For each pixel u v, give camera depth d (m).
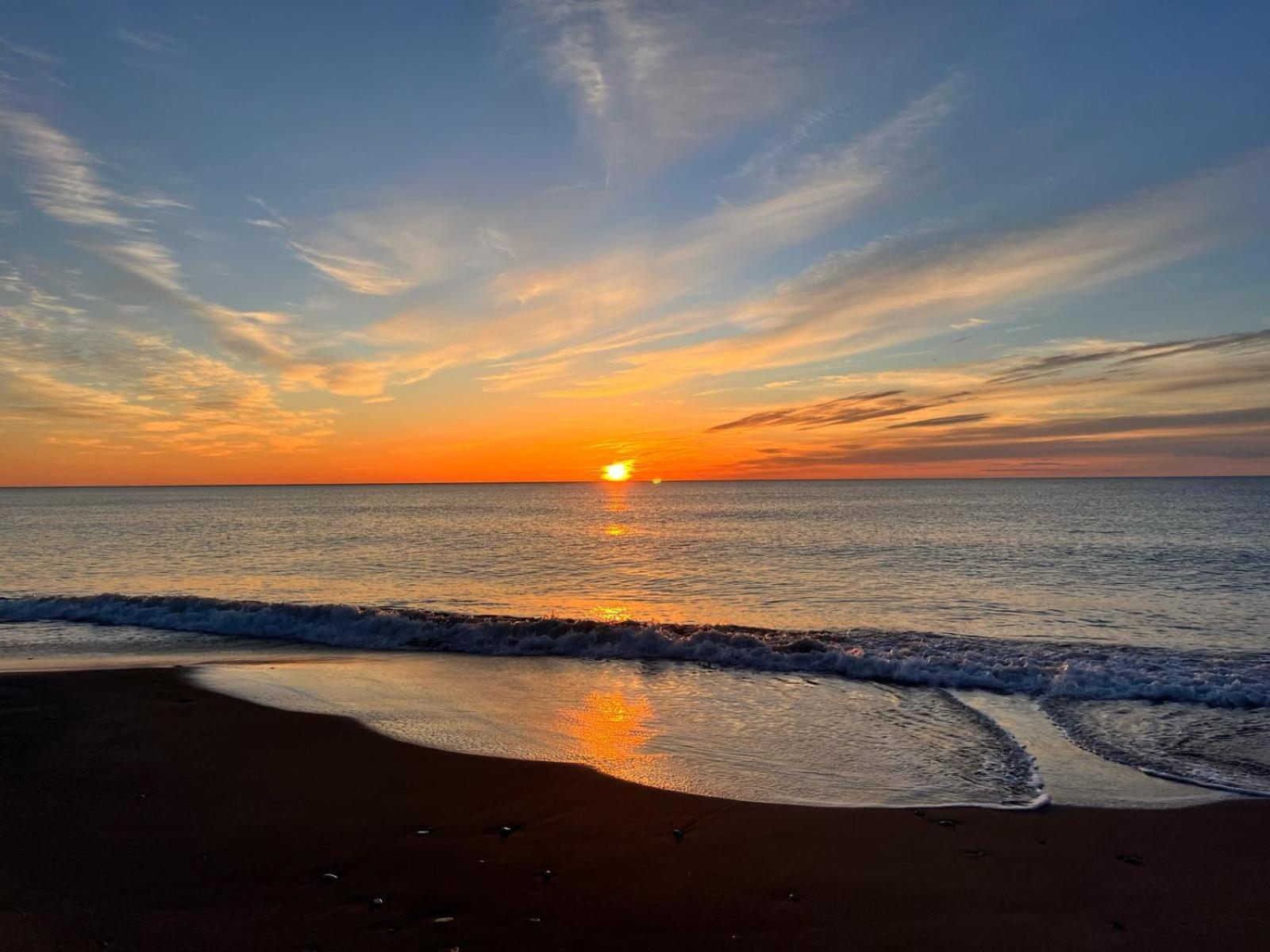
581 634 13.51
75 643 14.08
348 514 84.81
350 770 7.41
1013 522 56.69
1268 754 8.06
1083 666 11.31
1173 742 8.48
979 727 9.04
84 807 6.52
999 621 17.67
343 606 15.30
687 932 4.58
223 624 15.34
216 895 5.02
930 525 54.16
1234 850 5.73
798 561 31.22
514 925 4.65
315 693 10.46
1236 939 4.53
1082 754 8.05
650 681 11.29
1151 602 20.16
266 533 51.44
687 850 5.74
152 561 32.53
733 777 7.29
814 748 8.22
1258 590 22.02
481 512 91.06
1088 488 181.38
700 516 73.38
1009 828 6.13
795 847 5.77
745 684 11.12
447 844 5.82
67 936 4.50
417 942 4.45
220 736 8.46
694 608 19.80
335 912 4.80
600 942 4.46
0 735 8.45
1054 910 4.87
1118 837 5.96
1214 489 162.25
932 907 4.91
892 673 11.47
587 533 50.62
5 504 125.81
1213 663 11.77
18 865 5.45
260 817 6.31
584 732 8.76
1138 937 4.56
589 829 6.09
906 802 6.68
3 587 24.48
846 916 4.79
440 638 13.95
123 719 9.09
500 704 10.00
